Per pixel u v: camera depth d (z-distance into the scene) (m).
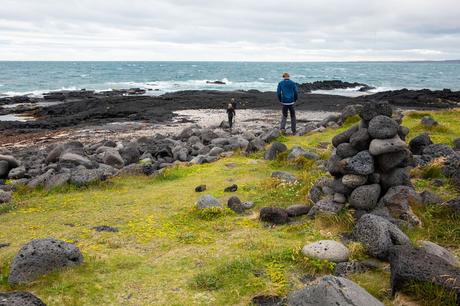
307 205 7.85
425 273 4.60
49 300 4.96
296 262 5.68
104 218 8.09
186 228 7.35
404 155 7.18
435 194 7.37
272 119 33.28
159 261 6.01
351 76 126.69
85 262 5.93
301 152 11.98
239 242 6.55
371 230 5.83
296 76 126.50
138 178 11.79
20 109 42.38
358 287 4.38
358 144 7.33
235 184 10.01
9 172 14.57
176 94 56.00
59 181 10.89
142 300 4.96
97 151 18.50
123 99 47.31
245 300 4.90
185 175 11.72
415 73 145.38
